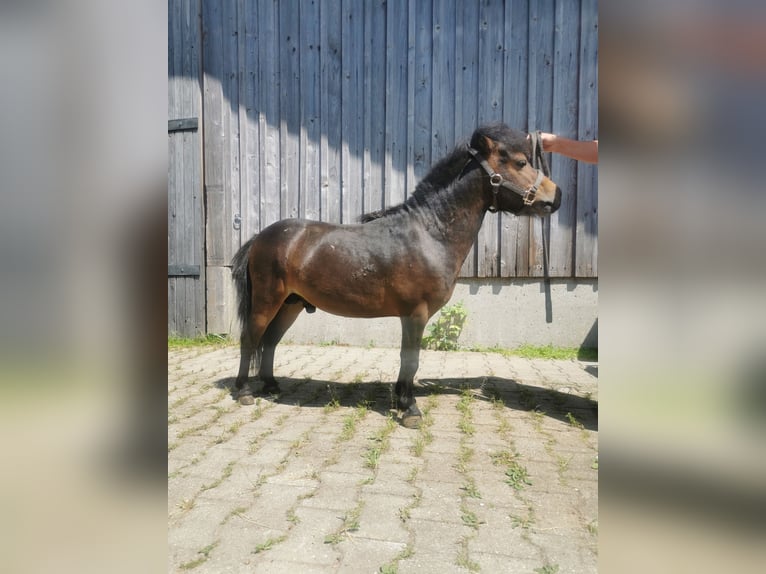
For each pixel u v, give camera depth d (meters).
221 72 4.93
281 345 4.92
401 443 2.44
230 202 5.00
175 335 5.19
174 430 2.61
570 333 4.54
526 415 2.86
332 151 4.77
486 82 4.45
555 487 1.97
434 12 4.49
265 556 1.52
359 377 3.73
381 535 1.63
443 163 2.71
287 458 2.25
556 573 1.43
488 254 4.58
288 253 2.86
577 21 4.28
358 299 2.78
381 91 4.64
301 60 4.77
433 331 4.69
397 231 2.71
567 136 4.36
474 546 1.57
